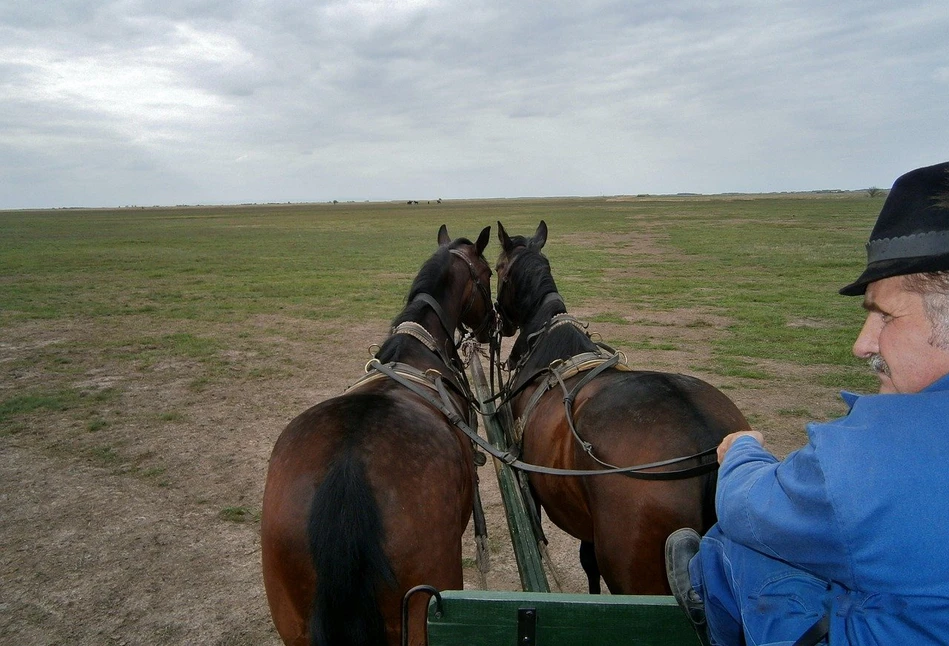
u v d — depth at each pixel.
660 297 17.58
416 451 2.66
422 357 3.85
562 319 4.14
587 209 99.56
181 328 14.10
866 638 1.27
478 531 3.43
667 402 2.83
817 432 1.36
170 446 7.35
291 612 2.48
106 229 58.50
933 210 1.28
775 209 80.00
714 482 2.54
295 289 19.78
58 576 4.82
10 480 6.44
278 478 2.54
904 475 1.20
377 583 2.26
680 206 102.50
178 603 4.54
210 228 59.59
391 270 24.86
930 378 1.31
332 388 9.67
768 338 12.46
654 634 2.08
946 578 1.18
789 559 1.38
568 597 2.08
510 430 4.30
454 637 2.13
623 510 2.68
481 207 133.12
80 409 8.67
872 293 1.41
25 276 23.09
